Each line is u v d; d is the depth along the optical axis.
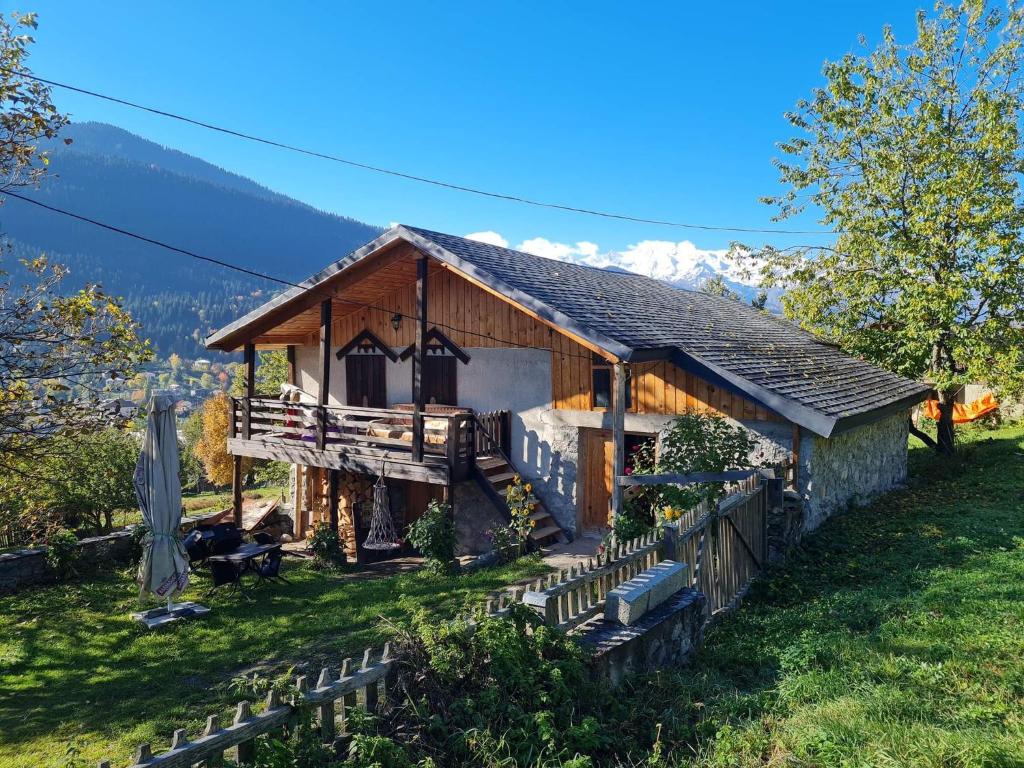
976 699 5.19
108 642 9.15
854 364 18.20
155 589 9.76
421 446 13.07
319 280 13.91
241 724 3.86
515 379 14.38
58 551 11.98
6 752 6.33
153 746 6.31
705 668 6.70
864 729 4.68
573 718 5.15
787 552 10.34
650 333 12.37
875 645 6.40
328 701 4.30
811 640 6.77
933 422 27.36
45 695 7.62
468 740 4.52
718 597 8.43
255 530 16.81
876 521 12.24
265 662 8.28
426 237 12.94
